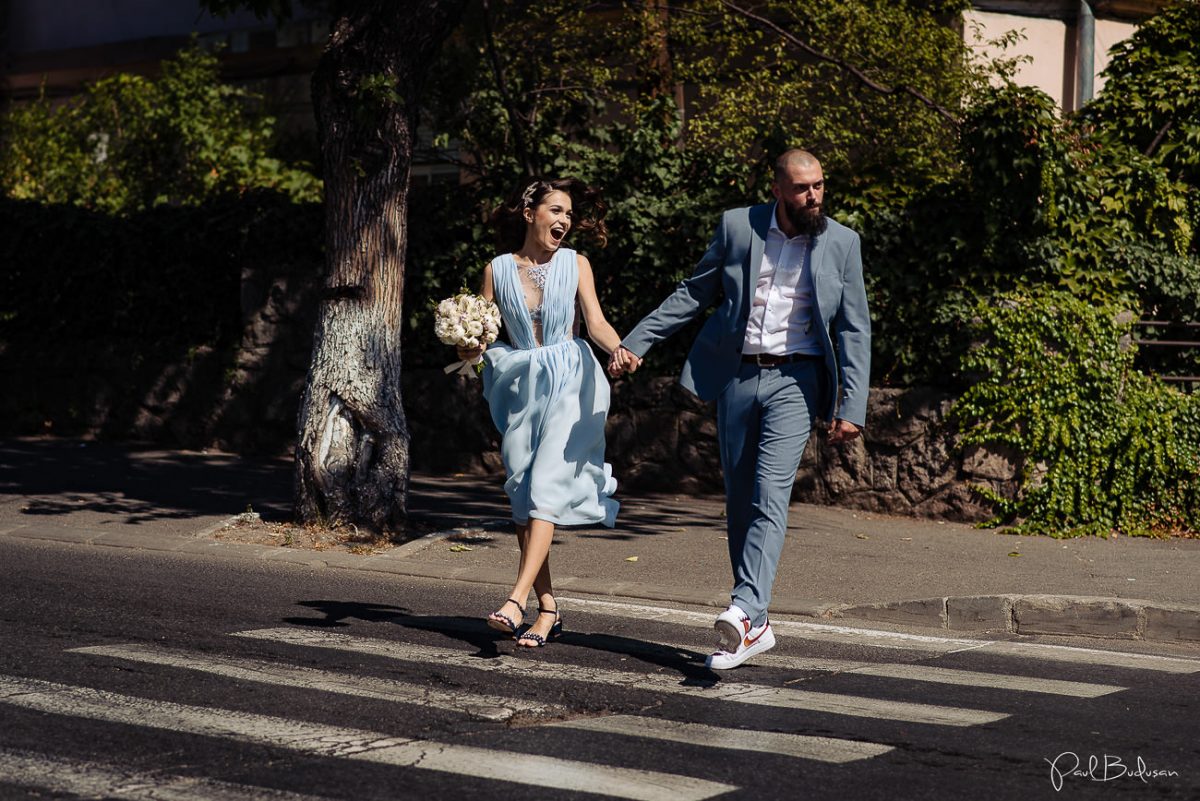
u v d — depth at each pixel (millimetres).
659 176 11938
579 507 6145
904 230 10883
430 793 4191
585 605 7535
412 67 9641
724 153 11992
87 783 4223
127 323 14430
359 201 9672
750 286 5844
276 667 5816
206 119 16875
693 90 16188
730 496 6051
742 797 4211
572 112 13398
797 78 13961
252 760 4492
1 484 11359
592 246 12023
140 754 4535
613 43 14609
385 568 8586
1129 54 12070
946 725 5121
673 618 7242
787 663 6219
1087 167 10922
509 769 4449
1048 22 16062
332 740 4742
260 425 13586
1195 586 7922
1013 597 7461
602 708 5301
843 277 5789
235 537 9398
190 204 14203
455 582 8250
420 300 12875
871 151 13805
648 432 11961
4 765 4387
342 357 9688
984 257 10797
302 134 18750
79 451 13484
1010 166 10531
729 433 5953
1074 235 10812
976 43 15617
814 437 11211
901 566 8664
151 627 6574
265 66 19891
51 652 5980
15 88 22609
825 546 9398
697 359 6031
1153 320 11062
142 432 14219
